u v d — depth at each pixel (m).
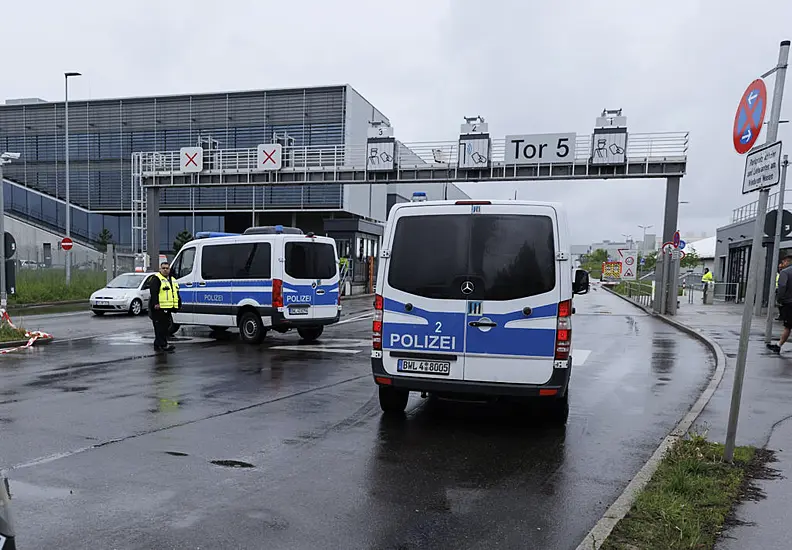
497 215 6.29
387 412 7.09
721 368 10.10
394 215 6.56
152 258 29.94
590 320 20.58
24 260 27.44
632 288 36.25
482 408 7.39
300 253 13.04
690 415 6.90
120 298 19.73
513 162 24.11
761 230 4.95
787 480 4.78
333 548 3.67
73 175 48.81
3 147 50.34
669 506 4.12
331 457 5.40
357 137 45.97
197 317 13.75
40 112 49.22
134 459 5.27
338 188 45.09
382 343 6.54
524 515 4.19
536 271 6.14
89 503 4.29
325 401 7.62
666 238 23.00
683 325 17.30
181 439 5.89
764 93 4.73
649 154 22.92
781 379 9.17
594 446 5.86
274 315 12.65
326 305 13.51
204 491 4.55
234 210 46.84
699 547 3.61
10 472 4.91
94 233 48.66
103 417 6.70
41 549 3.59
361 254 37.59
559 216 6.18
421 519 4.11
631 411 7.32
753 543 3.70
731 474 4.84
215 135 46.16
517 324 6.14
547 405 6.59
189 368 9.96
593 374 9.86
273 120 45.19
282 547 3.67
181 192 47.72
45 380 8.84
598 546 3.57
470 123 24.80
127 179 47.72
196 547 3.65
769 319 12.76
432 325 6.36
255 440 5.89
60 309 22.81
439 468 5.15
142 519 4.04
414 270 6.44
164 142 47.19
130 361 10.65
